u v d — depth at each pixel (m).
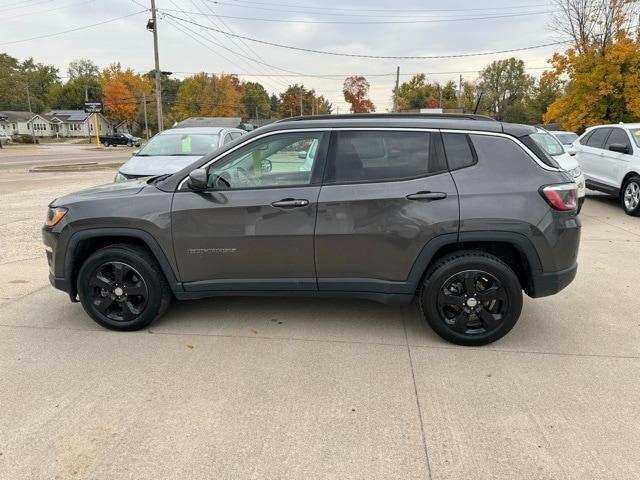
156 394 3.31
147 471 2.60
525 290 4.11
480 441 2.83
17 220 9.38
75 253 4.26
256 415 3.08
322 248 3.97
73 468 2.62
